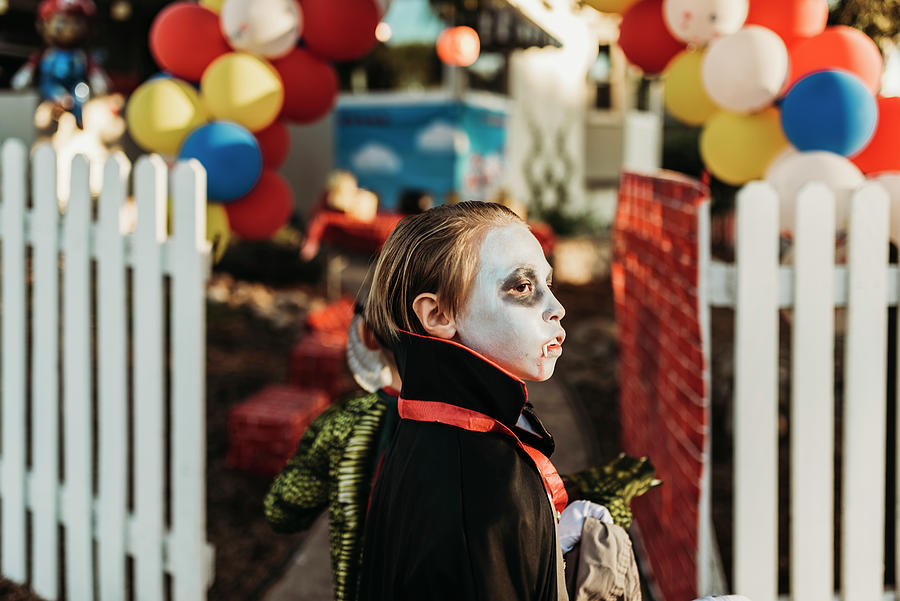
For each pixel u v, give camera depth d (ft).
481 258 3.99
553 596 3.78
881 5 12.73
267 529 14.30
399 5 45.01
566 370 25.41
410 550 3.71
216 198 12.62
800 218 8.48
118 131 34.42
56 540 11.15
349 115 46.09
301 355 20.54
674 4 11.53
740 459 8.67
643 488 5.47
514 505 3.69
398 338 4.26
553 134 54.44
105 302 10.38
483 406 3.92
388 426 5.05
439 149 44.29
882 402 8.79
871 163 10.39
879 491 8.90
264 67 12.94
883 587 9.64
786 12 11.02
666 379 11.28
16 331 11.19
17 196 10.98
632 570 4.55
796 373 8.63
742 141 11.50
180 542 10.12
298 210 47.52
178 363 9.92
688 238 9.29
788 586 12.55
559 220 52.39
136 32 41.39
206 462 16.97
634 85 62.95
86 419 10.70
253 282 34.45
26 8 39.96
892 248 9.43
